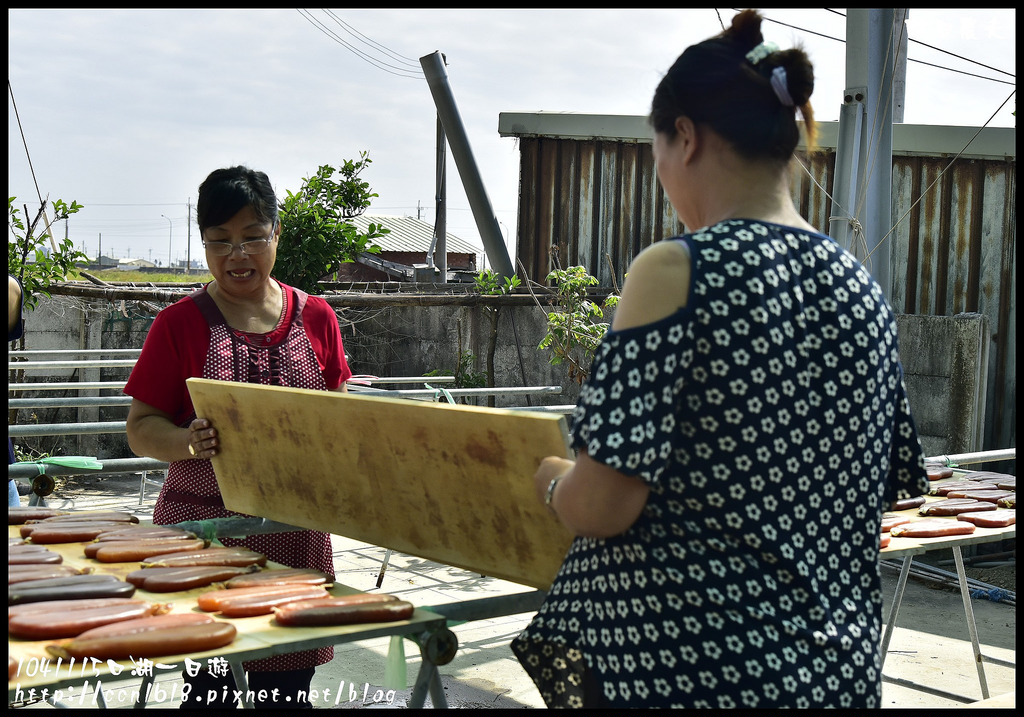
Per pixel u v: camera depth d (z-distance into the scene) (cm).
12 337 321
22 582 176
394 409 188
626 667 131
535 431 164
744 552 126
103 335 899
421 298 785
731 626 125
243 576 186
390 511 206
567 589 143
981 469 667
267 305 268
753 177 134
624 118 900
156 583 180
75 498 773
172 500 262
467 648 434
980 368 618
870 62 539
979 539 258
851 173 543
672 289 124
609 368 124
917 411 625
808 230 135
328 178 702
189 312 256
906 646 443
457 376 893
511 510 178
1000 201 702
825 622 128
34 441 875
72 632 152
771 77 132
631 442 120
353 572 561
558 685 151
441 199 1341
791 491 127
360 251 718
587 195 934
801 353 127
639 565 130
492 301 818
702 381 124
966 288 714
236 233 253
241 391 226
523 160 951
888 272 561
